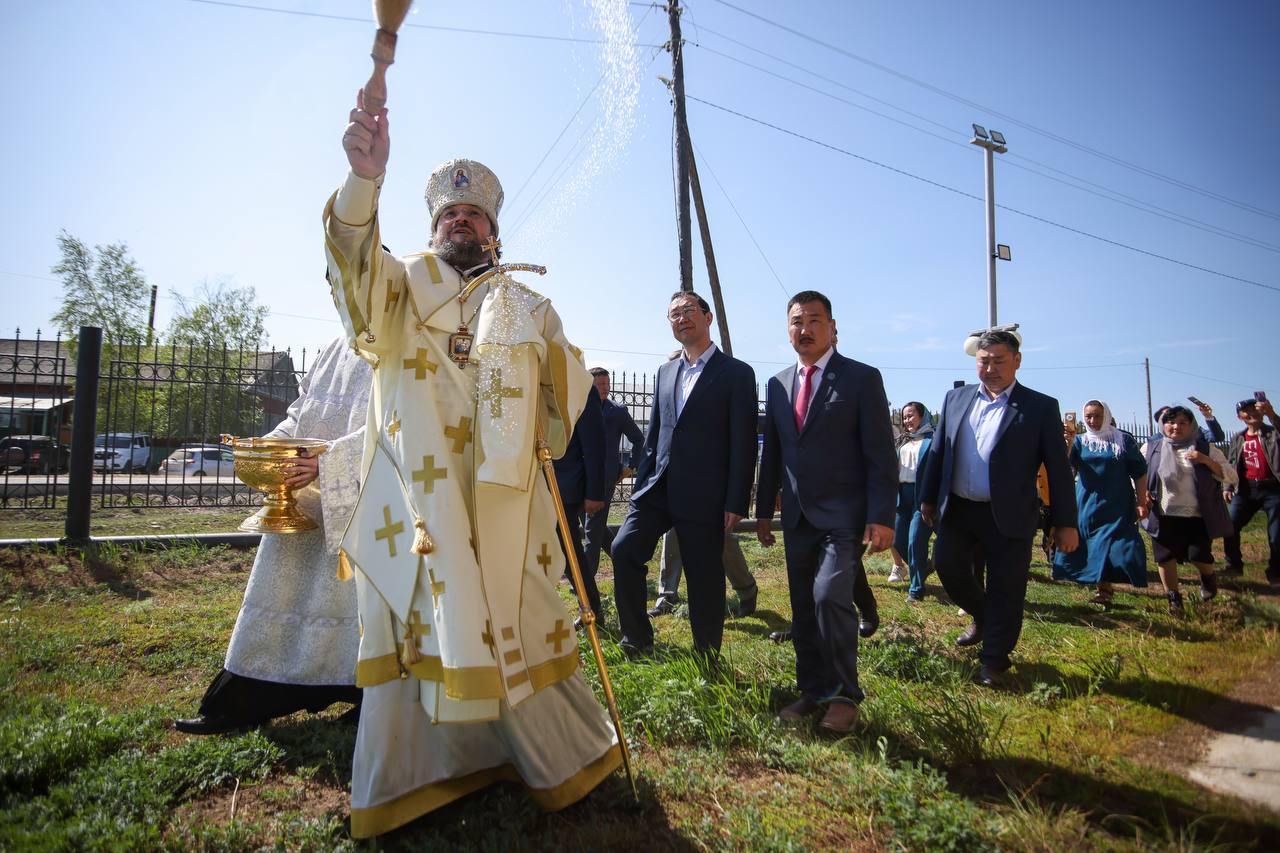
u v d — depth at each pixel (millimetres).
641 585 5051
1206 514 6930
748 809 2822
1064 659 4914
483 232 3191
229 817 2820
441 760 2746
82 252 31047
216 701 3480
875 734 3629
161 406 17766
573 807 2873
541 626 2854
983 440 4934
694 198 16125
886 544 3953
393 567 2646
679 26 15508
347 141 2414
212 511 11531
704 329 5062
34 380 11297
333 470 3381
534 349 2928
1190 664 4723
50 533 9062
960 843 2594
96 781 2916
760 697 4023
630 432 6980
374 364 2879
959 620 6336
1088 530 7242
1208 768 3178
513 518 2770
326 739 3410
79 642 4891
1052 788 3008
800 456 4207
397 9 2369
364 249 2545
